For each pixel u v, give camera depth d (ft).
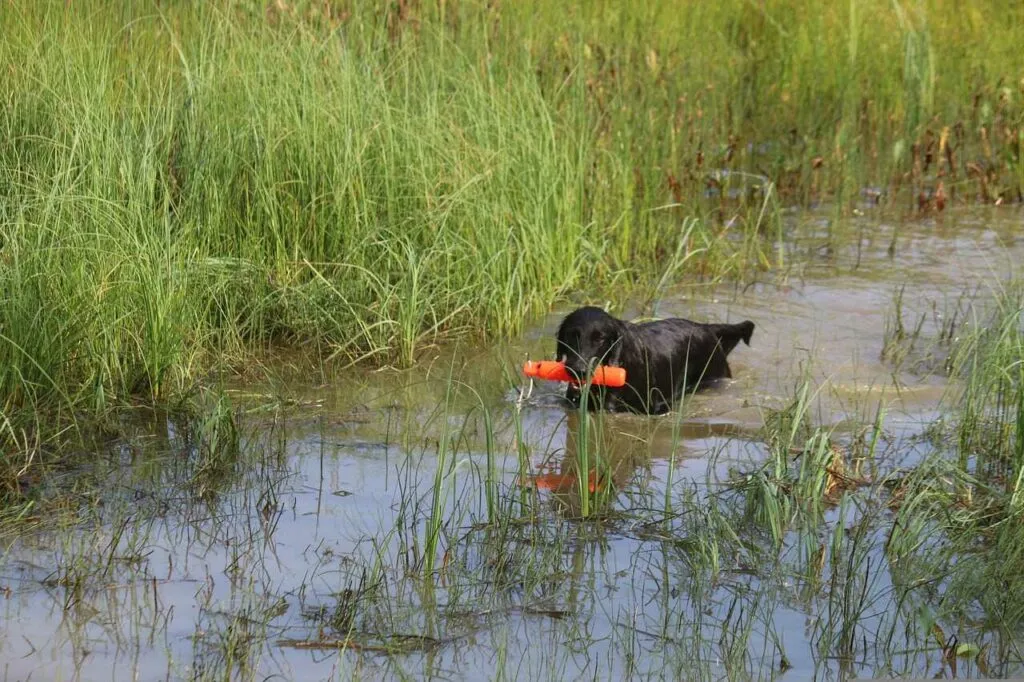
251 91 45.65
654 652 23.88
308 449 33.76
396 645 24.00
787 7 77.20
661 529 29.12
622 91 59.62
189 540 28.25
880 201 60.90
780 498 30.30
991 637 24.54
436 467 32.68
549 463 33.40
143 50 46.93
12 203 37.78
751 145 67.82
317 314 42.24
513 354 42.11
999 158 64.75
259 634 24.22
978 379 36.42
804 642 24.34
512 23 59.77
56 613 24.94
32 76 42.47
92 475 31.58
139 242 38.45
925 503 29.91
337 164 44.83
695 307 46.70
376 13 54.39
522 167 48.21
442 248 45.21
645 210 52.01
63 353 35.37
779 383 39.47
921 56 71.56
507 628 24.77
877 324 44.42
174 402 36.27
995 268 50.57
